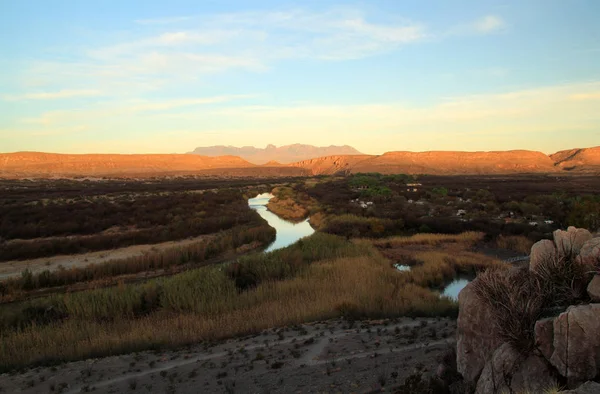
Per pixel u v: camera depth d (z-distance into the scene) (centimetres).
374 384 775
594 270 524
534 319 518
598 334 441
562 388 446
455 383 643
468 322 636
